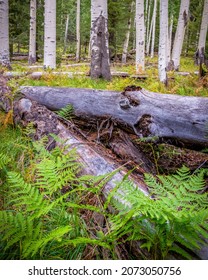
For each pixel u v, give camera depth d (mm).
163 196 2125
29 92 4855
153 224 1957
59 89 4668
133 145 4027
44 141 3572
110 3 21844
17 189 2734
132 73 11398
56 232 1758
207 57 25844
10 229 1893
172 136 3758
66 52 43656
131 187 2174
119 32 25078
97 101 4234
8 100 4746
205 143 3650
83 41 37812
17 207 2496
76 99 4445
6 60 12078
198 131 3613
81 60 30594
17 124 4445
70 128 4145
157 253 1880
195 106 3639
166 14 9469
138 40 14336
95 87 7641
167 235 1796
